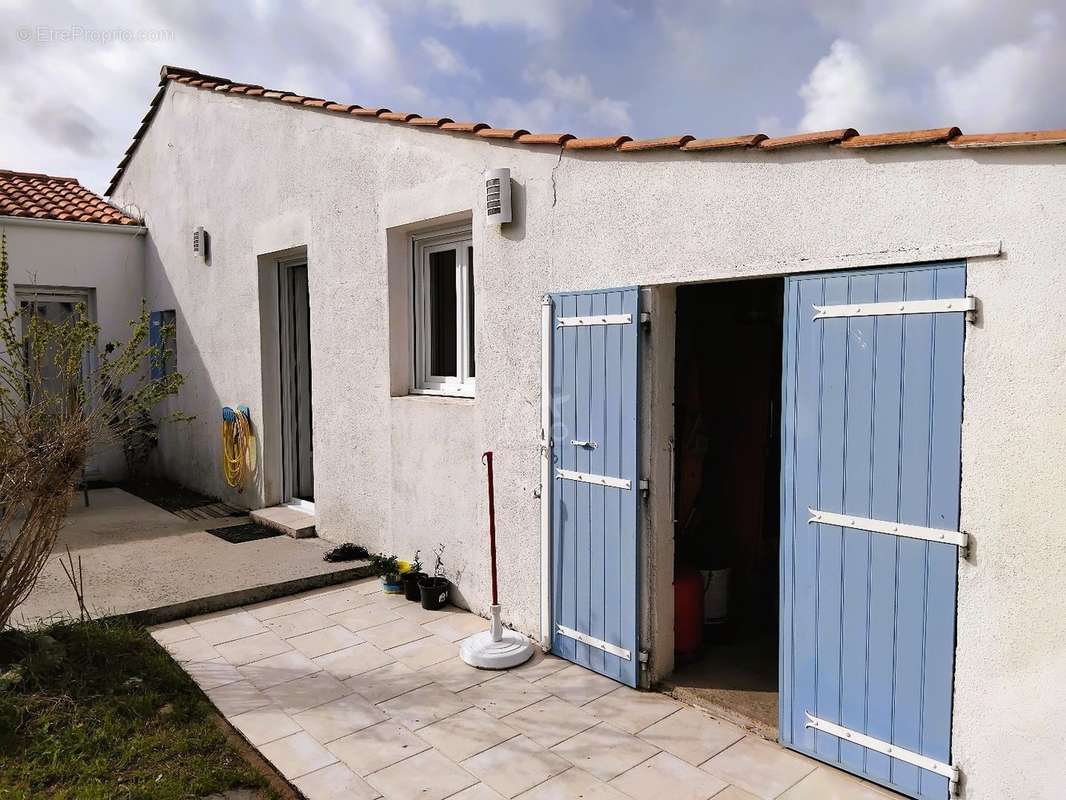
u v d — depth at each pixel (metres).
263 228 7.58
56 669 4.19
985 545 2.90
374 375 6.25
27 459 4.21
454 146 5.25
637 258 4.09
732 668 4.44
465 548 5.43
